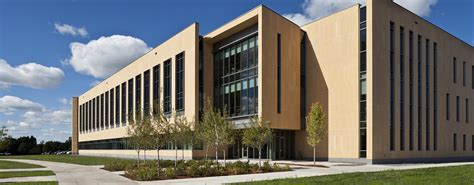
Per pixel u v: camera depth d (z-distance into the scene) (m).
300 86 40.12
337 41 37.03
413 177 17.89
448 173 19.70
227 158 42.00
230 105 41.75
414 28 38.56
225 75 43.25
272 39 37.50
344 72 35.91
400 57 36.47
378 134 33.09
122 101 64.25
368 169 24.91
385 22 35.12
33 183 18.25
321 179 17.55
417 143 37.31
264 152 38.69
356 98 34.38
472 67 49.16
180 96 45.75
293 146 40.22
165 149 47.50
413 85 37.56
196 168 21.84
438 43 42.06
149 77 54.28
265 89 36.22
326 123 37.16
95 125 80.00
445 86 42.72
